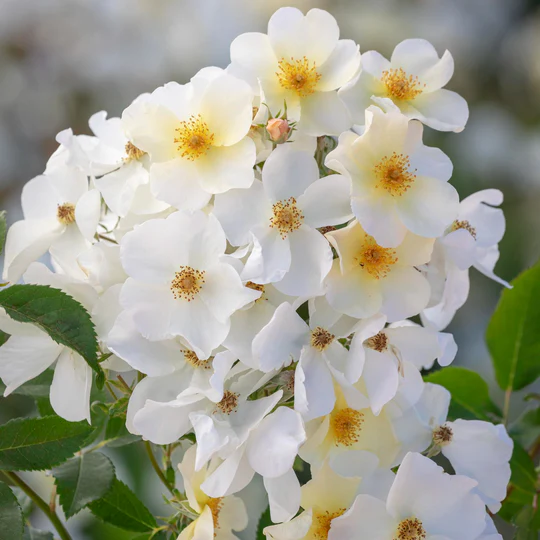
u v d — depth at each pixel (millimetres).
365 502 870
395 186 886
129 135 894
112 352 885
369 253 885
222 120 893
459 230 900
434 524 875
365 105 913
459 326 1355
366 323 879
